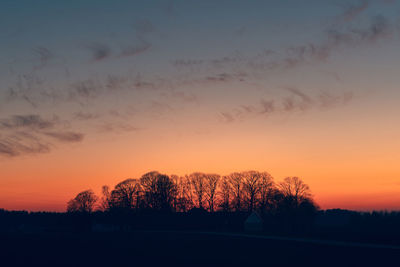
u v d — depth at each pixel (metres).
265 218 116.31
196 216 120.38
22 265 51.81
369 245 53.66
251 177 121.69
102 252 65.12
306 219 111.56
